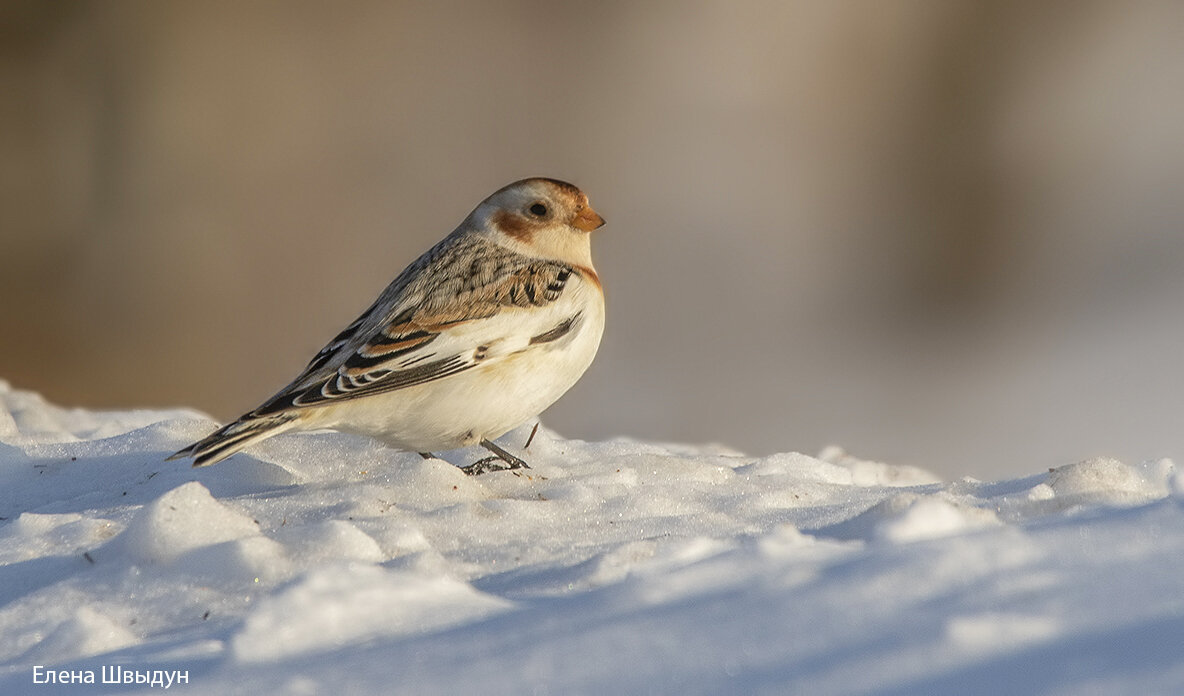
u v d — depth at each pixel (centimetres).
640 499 530
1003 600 283
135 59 2347
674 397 1767
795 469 647
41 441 711
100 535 496
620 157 2416
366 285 2211
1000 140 2397
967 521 374
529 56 2512
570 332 615
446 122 2439
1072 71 2434
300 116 2403
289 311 2139
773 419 1670
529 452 658
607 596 317
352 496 536
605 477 571
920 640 268
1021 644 262
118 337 2000
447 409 590
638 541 441
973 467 1423
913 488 565
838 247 2242
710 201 2314
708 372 1834
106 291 2095
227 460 621
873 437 1564
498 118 2453
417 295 603
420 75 2470
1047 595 284
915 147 2406
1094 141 2347
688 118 2456
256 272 2177
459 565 433
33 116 2269
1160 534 315
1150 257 2061
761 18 2511
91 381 1888
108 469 638
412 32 2477
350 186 2341
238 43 2406
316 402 562
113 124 2311
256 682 294
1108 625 266
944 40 2477
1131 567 296
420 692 277
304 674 294
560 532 483
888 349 1911
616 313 2031
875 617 281
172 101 2348
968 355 1825
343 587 336
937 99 2456
